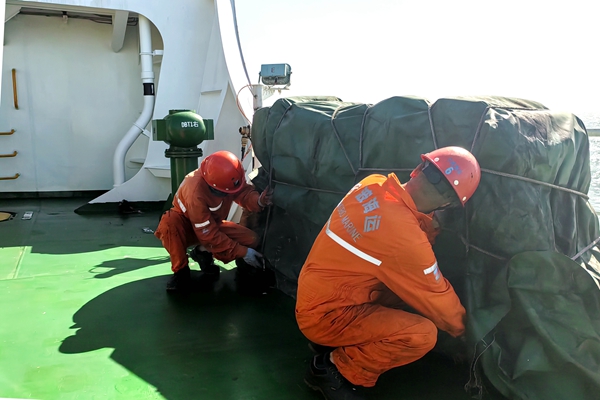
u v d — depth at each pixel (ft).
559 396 6.32
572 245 7.00
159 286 11.72
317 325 6.80
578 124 7.55
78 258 13.82
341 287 6.63
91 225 17.88
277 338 9.11
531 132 6.82
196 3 20.72
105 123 23.95
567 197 7.14
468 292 7.10
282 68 13.87
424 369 8.07
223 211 11.71
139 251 14.64
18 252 14.24
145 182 21.66
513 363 6.63
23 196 23.43
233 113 17.61
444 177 6.24
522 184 6.74
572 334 6.39
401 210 6.28
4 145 22.71
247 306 10.58
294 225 11.25
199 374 7.80
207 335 9.18
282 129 10.73
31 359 8.14
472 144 7.09
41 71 22.65
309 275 6.81
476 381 6.91
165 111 20.98
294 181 10.60
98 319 9.80
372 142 8.66
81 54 23.06
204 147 18.98
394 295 7.58
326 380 6.94
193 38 20.90
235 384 7.54
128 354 8.40
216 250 11.07
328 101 11.62
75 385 7.39
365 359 6.68
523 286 6.61
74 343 8.75
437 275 6.34
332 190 9.59
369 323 6.59
